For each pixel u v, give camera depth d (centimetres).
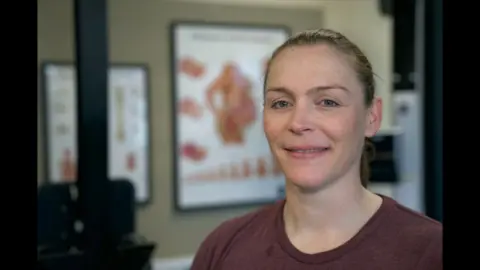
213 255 94
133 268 190
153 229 324
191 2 327
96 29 168
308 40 82
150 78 320
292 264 82
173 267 323
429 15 219
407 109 247
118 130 314
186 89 328
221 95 336
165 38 322
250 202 346
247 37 340
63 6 297
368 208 84
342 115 78
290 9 347
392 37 257
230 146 340
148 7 318
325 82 77
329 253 80
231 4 336
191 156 331
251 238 91
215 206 338
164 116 325
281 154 81
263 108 86
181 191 330
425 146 229
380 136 250
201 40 329
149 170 322
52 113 299
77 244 179
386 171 249
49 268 171
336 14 339
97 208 175
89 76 168
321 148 78
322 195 81
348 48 81
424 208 228
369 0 308
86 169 171
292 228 87
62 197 189
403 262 77
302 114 77
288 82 79
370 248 79
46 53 295
